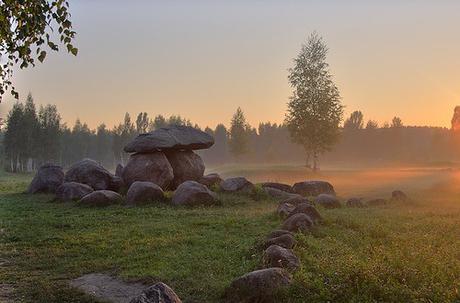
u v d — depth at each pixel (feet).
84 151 503.61
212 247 51.11
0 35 27.89
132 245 53.11
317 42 225.35
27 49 28.14
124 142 462.19
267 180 198.90
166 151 114.62
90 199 85.97
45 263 46.78
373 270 35.68
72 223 67.56
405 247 46.98
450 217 72.74
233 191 103.19
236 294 34.88
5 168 351.25
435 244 49.88
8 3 27.12
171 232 60.29
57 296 37.04
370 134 529.04
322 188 118.42
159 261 45.52
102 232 60.75
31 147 343.46
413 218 71.00
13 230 62.85
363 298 31.89
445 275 36.73
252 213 77.92
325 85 222.48
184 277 40.22
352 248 48.52
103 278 41.83
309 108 220.84
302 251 45.01
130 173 107.86
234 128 350.84
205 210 82.23
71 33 28.40
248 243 51.57
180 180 114.32
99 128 558.97
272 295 33.58
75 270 44.16
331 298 32.22
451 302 30.76
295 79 226.17
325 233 56.80
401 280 35.04
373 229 57.88
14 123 329.52
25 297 37.14
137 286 39.34
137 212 77.87
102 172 106.01
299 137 223.30
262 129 604.90
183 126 122.01
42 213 78.23
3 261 47.80
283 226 58.80
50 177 112.98
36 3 27.02
